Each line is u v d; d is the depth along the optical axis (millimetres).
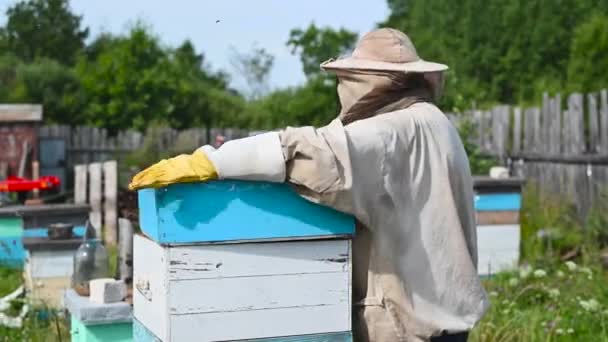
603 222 11141
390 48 3650
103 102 24453
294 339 3346
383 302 3453
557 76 28203
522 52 28953
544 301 8031
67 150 20828
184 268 3213
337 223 3369
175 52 27297
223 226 3240
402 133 3475
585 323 7090
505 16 29422
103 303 4758
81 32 31234
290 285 3336
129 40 24766
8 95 25094
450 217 3523
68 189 19906
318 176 3223
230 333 3268
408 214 3479
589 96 12031
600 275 9023
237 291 3271
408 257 3479
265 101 25359
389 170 3396
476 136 14648
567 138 12477
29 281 7672
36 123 16312
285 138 3244
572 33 28578
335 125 3359
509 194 9578
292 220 3314
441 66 3674
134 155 17625
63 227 7816
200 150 3225
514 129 13656
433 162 3545
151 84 24203
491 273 9469
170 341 3205
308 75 22875
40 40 29125
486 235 9531
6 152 16188
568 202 12164
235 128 24750
